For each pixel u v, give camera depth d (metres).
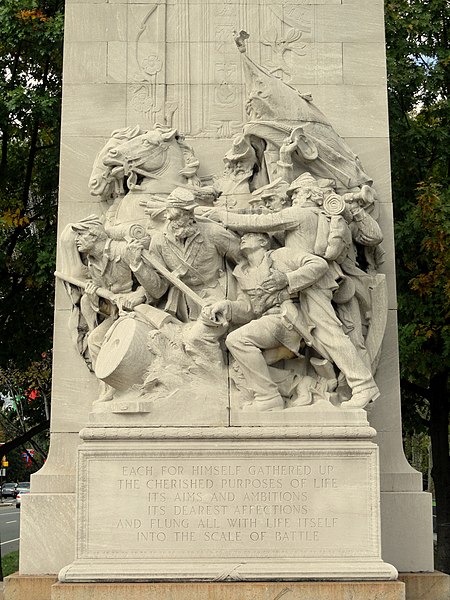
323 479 7.66
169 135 9.09
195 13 9.70
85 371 8.84
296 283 8.05
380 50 9.66
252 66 9.12
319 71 9.60
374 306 8.70
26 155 17.09
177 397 7.91
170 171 9.00
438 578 8.28
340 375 8.23
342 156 9.02
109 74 9.52
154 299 8.52
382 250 8.91
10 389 27.16
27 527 8.48
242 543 7.56
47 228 16.47
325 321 8.12
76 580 7.40
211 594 7.29
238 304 8.16
